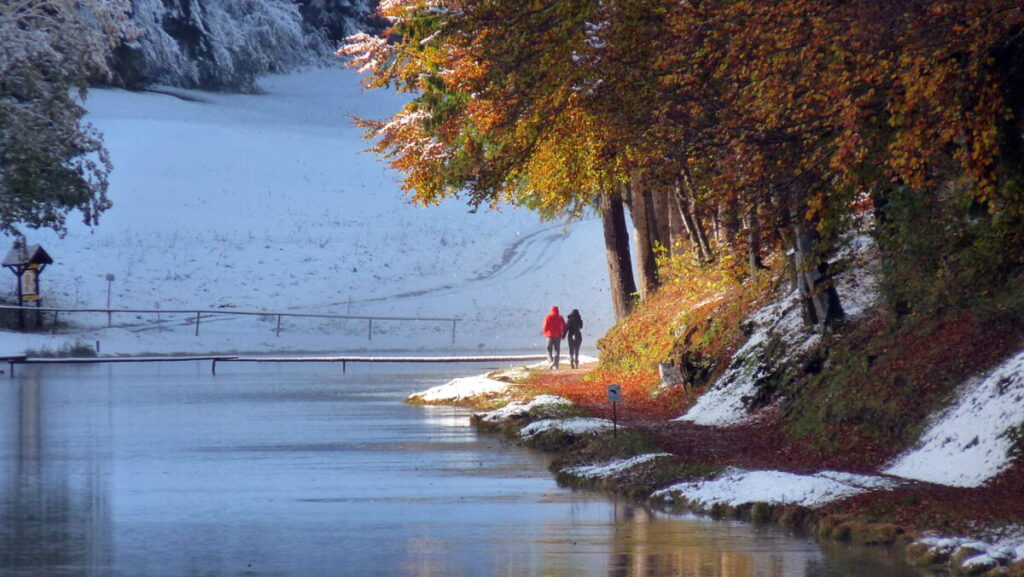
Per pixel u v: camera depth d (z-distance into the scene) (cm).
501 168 6975
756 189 5462
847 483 4769
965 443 4934
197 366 15450
